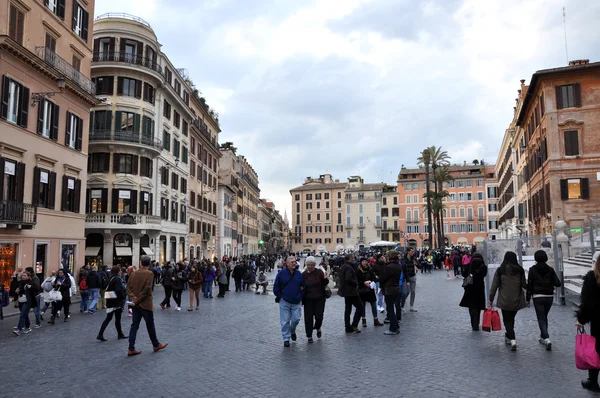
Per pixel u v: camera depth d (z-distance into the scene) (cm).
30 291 1397
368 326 1323
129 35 4034
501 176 8144
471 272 1220
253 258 5634
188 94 5322
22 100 2433
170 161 4678
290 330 1111
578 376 760
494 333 1158
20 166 2406
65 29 2878
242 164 9375
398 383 742
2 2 2289
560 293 1625
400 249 6488
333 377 787
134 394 718
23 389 759
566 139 3791
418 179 10919
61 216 2795
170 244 4691
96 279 1914
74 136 2980
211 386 751
